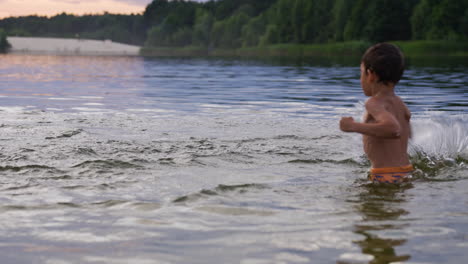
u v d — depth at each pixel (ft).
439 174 8.47
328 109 19.58
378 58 8.35
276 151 10.71
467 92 26.16
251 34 247.50
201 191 6.97
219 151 10.61
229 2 350.23
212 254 4.45
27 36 329.52
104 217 5.68
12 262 4.25
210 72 50.34
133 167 8.95
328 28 211.82
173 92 27.25
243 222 5.49
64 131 13.02
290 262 4.25
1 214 5.81
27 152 10.06
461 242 4.76
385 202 6.48
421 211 5.97
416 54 138.72
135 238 4.91
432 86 30.07
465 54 133.90
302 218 5.66
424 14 168.55
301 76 42.96
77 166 8.91
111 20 367.25
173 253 4.48
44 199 6.58
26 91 26.66
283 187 7.43
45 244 4.74
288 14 223.30
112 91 27.45
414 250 4.53
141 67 62.64
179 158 9.82
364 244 4.71
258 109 19.51
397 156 8.21
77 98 23.21
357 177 8.33
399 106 8.46
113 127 14.17
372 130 7.62
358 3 186.39
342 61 85.97
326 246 4.66
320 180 8.03
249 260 4.29
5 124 14.34
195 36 284.82
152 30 311.27
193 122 15.48
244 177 8.21
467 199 6.65
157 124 14.94
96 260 4.30
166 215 5.77
